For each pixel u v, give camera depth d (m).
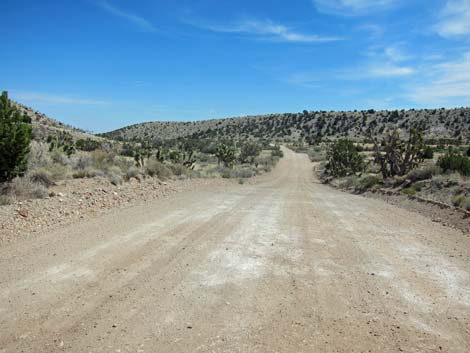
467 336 4.43
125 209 12.00
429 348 4.14
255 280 6.11
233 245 8.21
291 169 65.00
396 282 6.18
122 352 3.90
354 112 169.00
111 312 4.78
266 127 173.50
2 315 4.60
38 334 4.20
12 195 10.75
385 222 11.80
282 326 4.55
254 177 40.25
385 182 25.50
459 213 12.54
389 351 4.06
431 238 9.55
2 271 6.02
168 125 192.00
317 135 140.88
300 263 7.10
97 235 8.49
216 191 20.33
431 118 133.50
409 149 27.08
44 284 5.58
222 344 4.11
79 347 3.97
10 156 11.71
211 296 5.39
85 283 5.68
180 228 9.62
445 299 5.51
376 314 4.96
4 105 12.19
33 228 8.72
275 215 12.49
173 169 26.45
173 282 5.88
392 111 153.50
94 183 14.81
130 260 6.85
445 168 22.67
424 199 16.28
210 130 172.12
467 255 7.95
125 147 52.47
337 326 4.60
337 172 41.06
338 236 9.51
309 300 5.36
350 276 6.44
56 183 13.53
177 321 4.59
